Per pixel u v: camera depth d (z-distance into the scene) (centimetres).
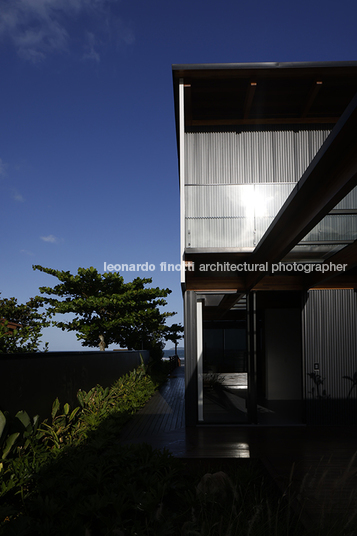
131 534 262
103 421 586
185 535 253
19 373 427
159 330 2022
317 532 248
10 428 387
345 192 315
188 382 681
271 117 837
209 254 668
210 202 734
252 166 791
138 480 365
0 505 302
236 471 418
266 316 1048
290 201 395
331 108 819
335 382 682
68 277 1717
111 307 1762
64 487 327
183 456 472
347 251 540
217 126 803
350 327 695
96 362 779
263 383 1106
